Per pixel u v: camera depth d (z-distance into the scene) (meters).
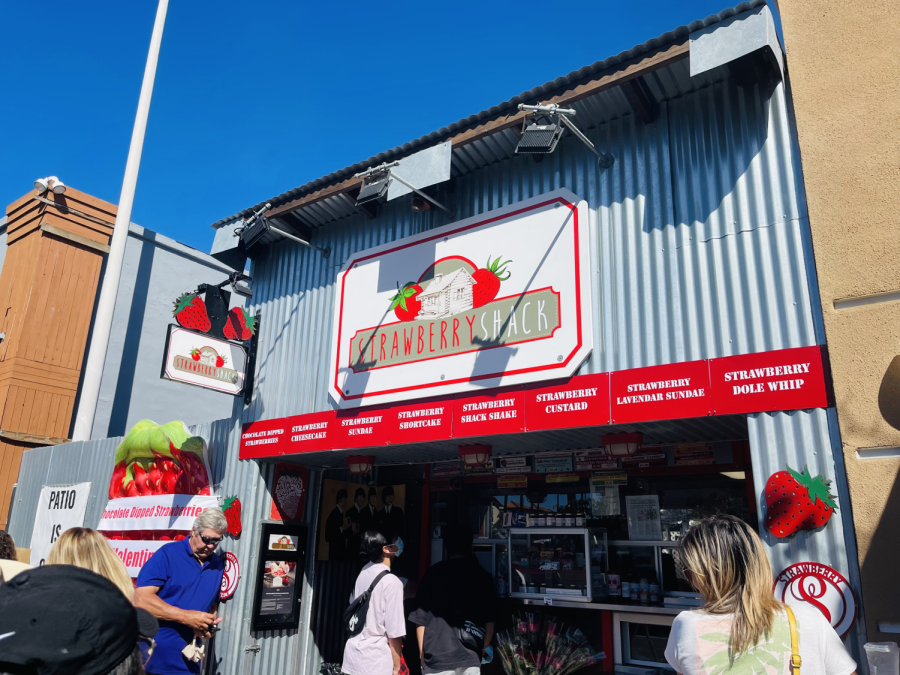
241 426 6.40
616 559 5.27
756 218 4.03
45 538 8.14
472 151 5.32
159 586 3.89
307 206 6.25
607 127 4.88
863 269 3.50
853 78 3.80
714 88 4.43
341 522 6.58
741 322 3.92
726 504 4.89
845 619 3.18
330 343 6.02
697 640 1.84
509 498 6.00
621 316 4.39
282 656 5.92
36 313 9.99
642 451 5.31
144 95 10.17
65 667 1.11
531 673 5.02
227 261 7.09
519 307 4.82
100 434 10.85
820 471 3.42
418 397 5.17
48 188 10.34
